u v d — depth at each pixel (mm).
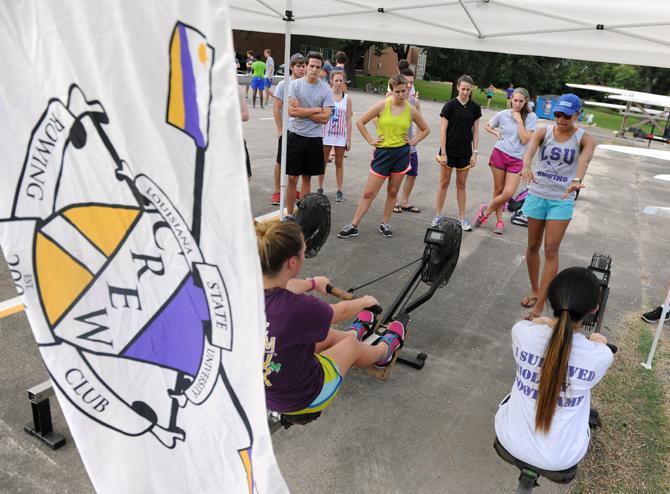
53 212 1343
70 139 1289
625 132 23078
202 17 1026
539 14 3555
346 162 10469
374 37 4898
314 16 4820
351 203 7645
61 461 2740
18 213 1351
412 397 3488
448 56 41094
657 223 8570
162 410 1492
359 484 2748
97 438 1574
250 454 1368
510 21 3955
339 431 3123
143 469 1604
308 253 3541
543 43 4105
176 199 1214
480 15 3949
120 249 1339
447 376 3754
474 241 6570
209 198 1168
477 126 6391
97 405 1512
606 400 3611
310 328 2168
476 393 3590
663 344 4469
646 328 4734
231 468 1455
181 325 1359
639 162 16062
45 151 1319
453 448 3059
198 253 1237
